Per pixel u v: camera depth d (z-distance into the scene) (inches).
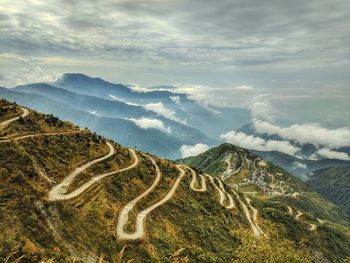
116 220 4121.6
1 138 4557.1
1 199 3164.4
